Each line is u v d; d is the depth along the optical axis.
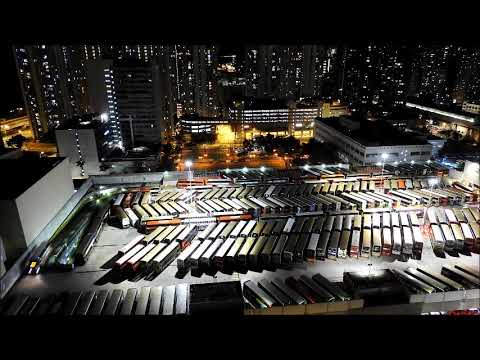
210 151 134.62
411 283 31.73
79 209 46.12
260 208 44.41
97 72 128.38
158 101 132.75
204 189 53.22
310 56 199.62
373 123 102.69
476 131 134.00
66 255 36.28
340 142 98.44
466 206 47.84
